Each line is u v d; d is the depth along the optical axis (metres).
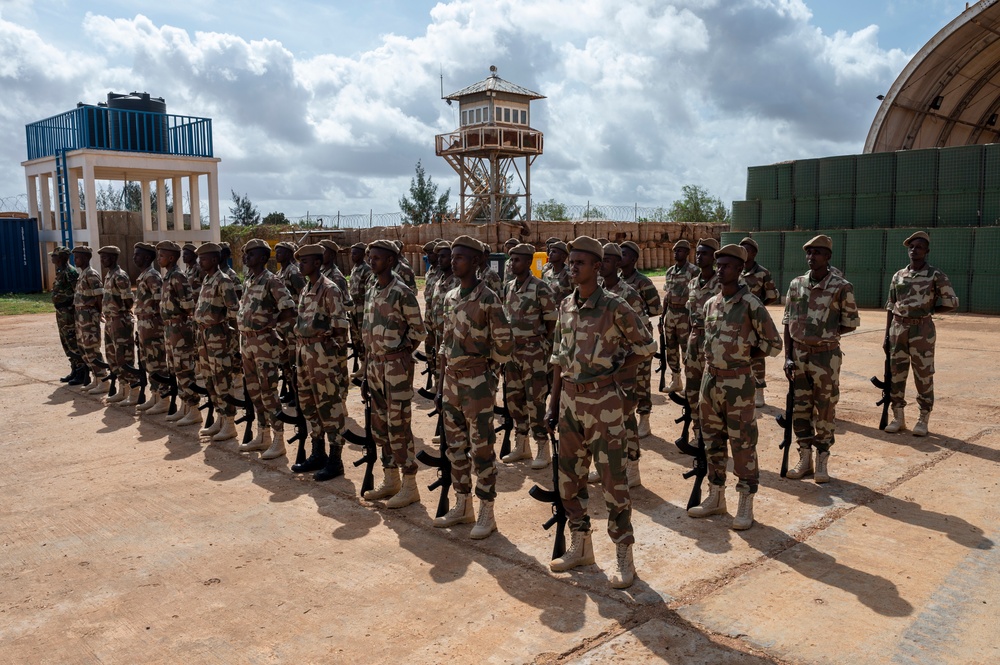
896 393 7.89
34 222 26.53
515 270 7.02
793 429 6.59
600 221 35.56
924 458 7.06
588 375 4.49
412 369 6.00
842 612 4.20
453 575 4.79
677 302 9.77
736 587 4.54
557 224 33.28
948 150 19.22
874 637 3.93
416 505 6.12
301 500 6.28
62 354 14.30
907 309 7.66
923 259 7.68
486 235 31.11
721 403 5.48
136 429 8.73
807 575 4.68
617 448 4.48
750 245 8.58
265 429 7.68
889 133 25.09
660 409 9.35
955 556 4.93
